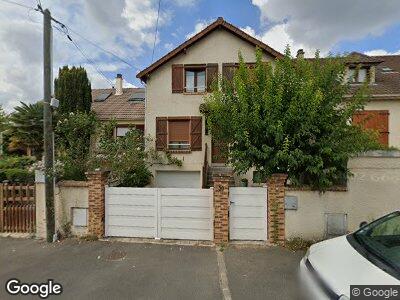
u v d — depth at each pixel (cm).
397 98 1212
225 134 687
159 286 436
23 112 1554
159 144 1363
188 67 1350
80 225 672
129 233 666
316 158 580
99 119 1487
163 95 1367
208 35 1339
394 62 1627
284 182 615
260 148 628
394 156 601
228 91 691
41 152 1609
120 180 959
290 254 561
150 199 660
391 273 283
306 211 620
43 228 671
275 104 600
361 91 645
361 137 608
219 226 622
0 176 888
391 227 387
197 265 511
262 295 409
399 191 602
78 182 671
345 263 314
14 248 601
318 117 597
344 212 614
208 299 399
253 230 632
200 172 1349
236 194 634
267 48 1286
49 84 666
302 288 347
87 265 514
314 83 623
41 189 674
